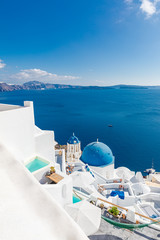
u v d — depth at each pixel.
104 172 22.36
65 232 1.11
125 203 15.59
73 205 9.51
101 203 11.88
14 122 9.13
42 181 10.05
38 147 13.22
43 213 1.29
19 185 1.61
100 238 8.66
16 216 1.23
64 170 15.46
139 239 8.66
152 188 19.88
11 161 1.99
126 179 20.62
